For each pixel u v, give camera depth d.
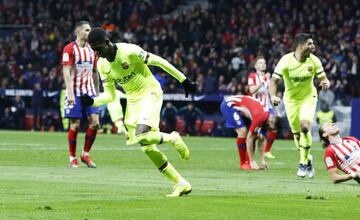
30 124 68.50
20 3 83.31
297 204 19.14
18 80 70.12
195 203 19.06
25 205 18.36
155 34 73.94
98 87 32.44
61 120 66.38
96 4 80.19
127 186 23.30
